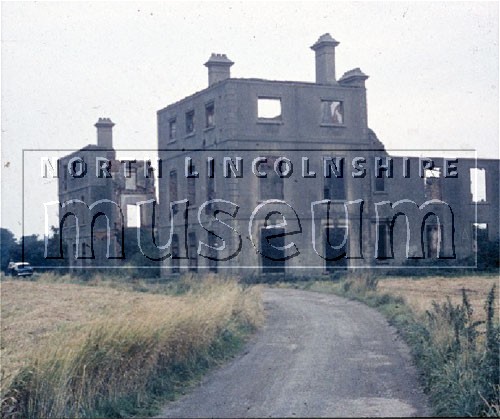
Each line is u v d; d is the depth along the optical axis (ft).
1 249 229.86
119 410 33.42
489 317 37.40
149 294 96.37
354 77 136.87
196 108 135.03
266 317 74.69
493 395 31.40
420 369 43.04
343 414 32.42
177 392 38.70
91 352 34.53
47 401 30.73
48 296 90.89
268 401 35.70
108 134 173.06
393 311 73.26
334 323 68.95
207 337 48.29
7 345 44.06
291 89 130.00
